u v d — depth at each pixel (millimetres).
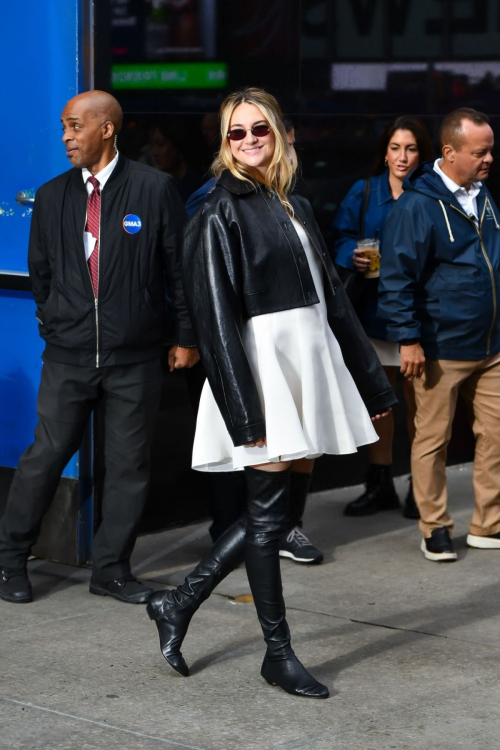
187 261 3723
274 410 3598
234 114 3725
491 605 4738
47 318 4762
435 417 5309
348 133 6297
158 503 5707
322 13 6098
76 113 4539
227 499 5320
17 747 3387
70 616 4629
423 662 4094
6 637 4355
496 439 5438
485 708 3697
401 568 5246
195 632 4387
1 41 5195
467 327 5203
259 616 3816
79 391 4781
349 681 3912
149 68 5316
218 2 5586
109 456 4832
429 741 3447
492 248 5242
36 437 4863
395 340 5168
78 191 4660
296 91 6035
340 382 3834
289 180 3803
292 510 5320
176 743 3424
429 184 5164
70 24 5035
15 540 4879
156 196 4691
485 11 6797
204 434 3812
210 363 3664
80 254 4660
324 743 3430
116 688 3846
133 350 4754
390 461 6180
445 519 5395
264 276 3666
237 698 3766
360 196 5809
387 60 6422
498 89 6941
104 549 4859
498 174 7012
